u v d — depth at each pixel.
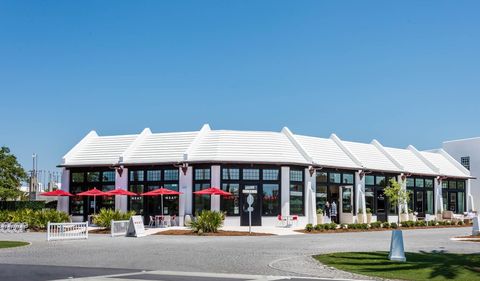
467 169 55.84
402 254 17.84
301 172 38.38
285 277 14.61
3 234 32.09
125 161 38.53
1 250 22.03
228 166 36.56
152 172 38.31
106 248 22.69
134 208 38.66
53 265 17.12
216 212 32.16
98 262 17.86
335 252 20.59
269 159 36.91
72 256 19.66
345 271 15.65
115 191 35.94
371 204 43.25
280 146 38.44
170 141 39.25
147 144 39.72
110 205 39.22
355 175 41.94
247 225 36.28
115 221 30.12
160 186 37.91
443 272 15.40
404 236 30.36
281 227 36.16
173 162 37.09
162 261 18.03
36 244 24.89
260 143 38.06
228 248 22.44
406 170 45.53
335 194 40.97
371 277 14.69
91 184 39.81
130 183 38.81
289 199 37.25
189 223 32.78
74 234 27.89
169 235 30.53
